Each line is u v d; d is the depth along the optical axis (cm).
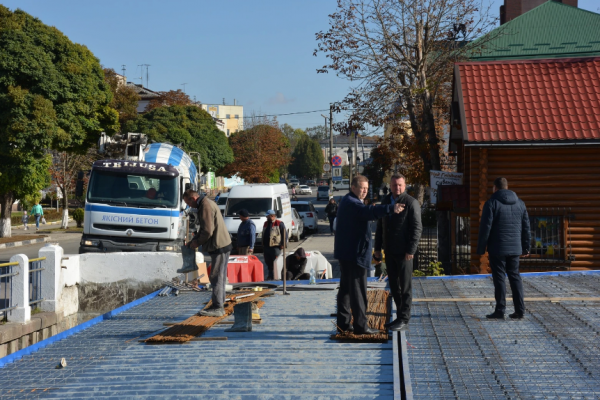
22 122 2573
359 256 620
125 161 1603
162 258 1214
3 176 2688
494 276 733
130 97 6006
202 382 506
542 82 1366
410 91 1956
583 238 1249
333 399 459
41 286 1085
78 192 1662
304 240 2694
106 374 539
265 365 548
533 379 499
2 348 899
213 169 6031
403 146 2109
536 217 1266
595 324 693
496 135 1248
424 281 1054
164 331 684
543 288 945
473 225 1296
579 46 2525
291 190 7481
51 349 642
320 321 733
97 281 1217
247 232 1392
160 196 1587
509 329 674
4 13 2667
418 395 462
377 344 614
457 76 1427
